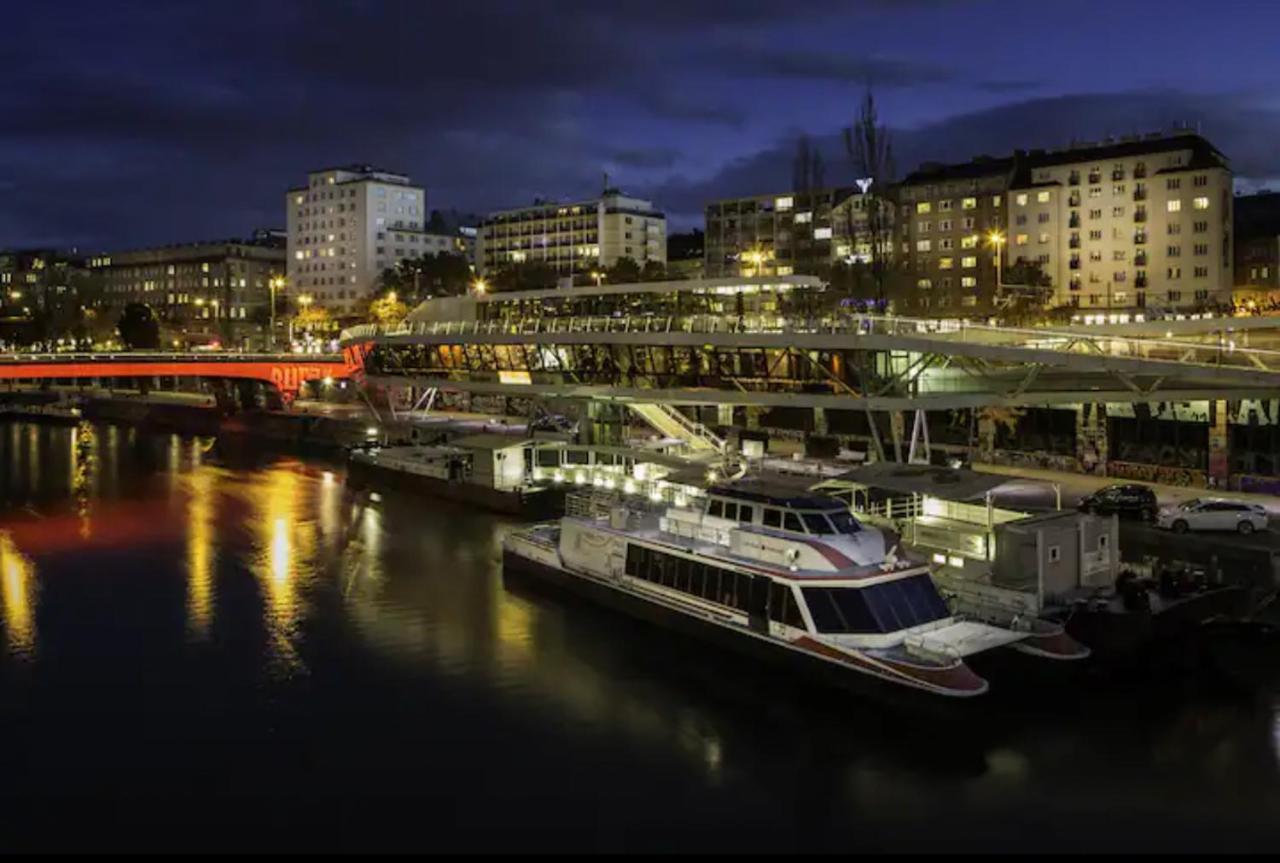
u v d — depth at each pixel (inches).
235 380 4746.6
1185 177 4224.9
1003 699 1218.0
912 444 2054.6
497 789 1049.5
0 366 3914.9
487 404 4141.2
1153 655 1312.7
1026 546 1317.7
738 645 1330.0
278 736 1169.4
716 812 1005.8
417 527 2199.8
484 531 2146.9
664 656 1378.0
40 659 1412.4
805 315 2347.4
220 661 1396.4
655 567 1464.1
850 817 994.7
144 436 4222.4
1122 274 4379.9
